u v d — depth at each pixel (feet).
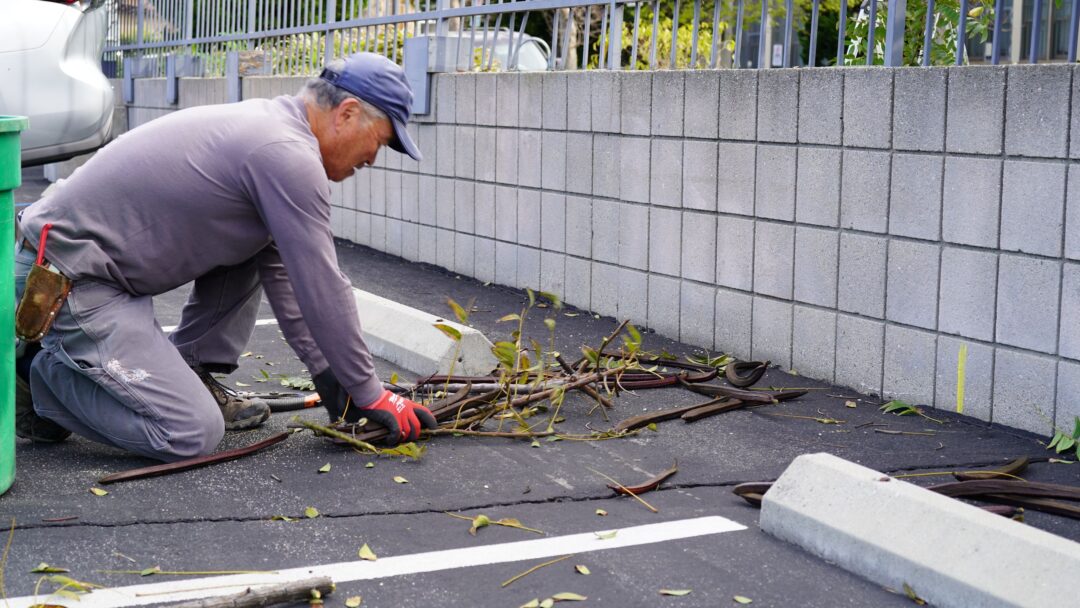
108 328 13.52
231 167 13.62
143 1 46.50
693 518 12.32
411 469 13.80
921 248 16.53
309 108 14.07
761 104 18.89
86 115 25.81
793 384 18.25
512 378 15.94
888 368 17.22
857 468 11.62
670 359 19.03
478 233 26.91
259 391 17.84
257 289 15.64
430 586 10.46
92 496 12.60
